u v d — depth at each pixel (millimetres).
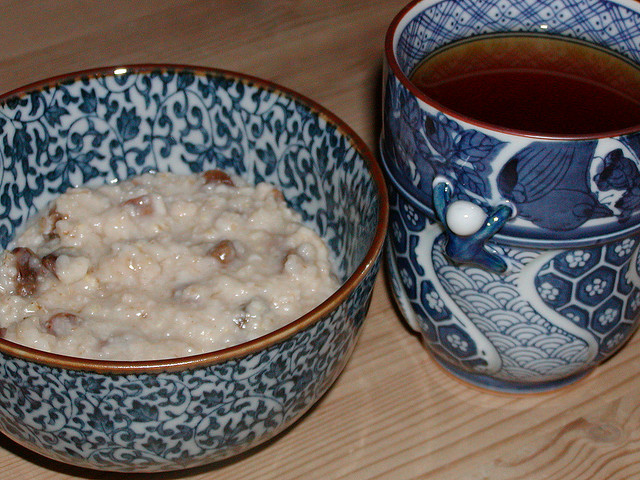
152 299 407
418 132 378
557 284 388
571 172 360
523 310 396
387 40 395
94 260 423
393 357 450
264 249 430
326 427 424
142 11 589
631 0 411
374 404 432
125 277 415
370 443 418
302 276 415
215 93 453
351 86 544
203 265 419
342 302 359
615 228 375
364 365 447
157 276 417
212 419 357
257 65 555
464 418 428
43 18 582
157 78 453
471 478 406
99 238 431
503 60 433
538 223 373
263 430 375
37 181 451
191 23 581
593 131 392
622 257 386
